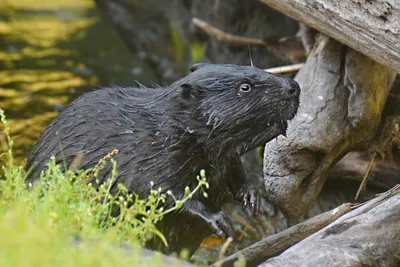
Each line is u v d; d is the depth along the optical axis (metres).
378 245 8.52
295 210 11.32
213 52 17.94
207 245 11.87
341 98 11.48
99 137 9.86
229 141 9.69
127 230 7.74
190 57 19.19
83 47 20.38
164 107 9.78
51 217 7.31
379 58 9.66
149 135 9.70
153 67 20.05
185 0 19.89
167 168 9.61
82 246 6.71
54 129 10.30
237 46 16.81
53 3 23.84
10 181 8.30
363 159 12.25
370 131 11.60
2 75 17.55
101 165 9.55
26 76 17.62
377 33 9.19
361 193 12.29
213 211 9.67
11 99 16.12
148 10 21.06
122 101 10.11
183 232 10.04
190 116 9.61
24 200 7.70
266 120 9.57
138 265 6.82
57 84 17.31
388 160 12.06
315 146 11.12
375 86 11.54
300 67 13.00
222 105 9.52
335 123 11.30
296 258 8.15
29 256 6.22
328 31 10.66
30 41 20.31
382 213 8.80
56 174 8.20
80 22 22.45
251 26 16.67
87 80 17.94
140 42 20.83
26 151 13.70
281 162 11.19
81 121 10.05
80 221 7.52
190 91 9.59
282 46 14.02
